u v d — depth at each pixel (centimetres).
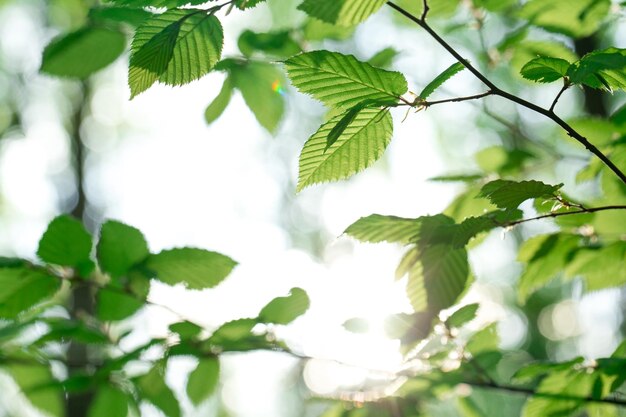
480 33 133
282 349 118
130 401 122
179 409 121
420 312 113
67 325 121
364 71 105
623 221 120
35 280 117
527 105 106
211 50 106
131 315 120
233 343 117
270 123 128
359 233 111
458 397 130
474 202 126
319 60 105
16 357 122
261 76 126
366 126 107
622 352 120
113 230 118
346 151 108
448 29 134
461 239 108
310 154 108
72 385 120
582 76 104
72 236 117
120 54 118
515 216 109
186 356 117
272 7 184
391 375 120
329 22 110
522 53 131
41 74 118
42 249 117
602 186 121
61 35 118
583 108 179
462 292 114
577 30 127
